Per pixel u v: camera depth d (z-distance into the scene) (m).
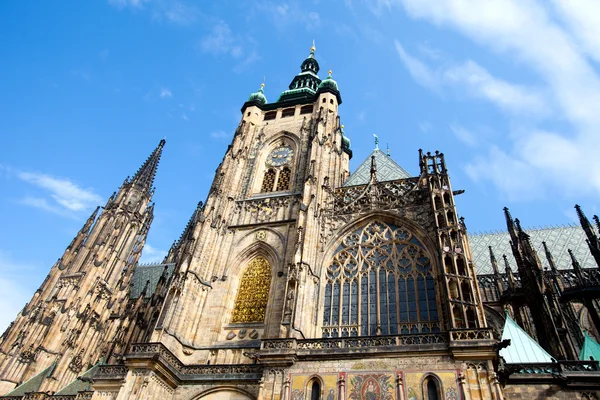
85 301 128.12
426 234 68.38
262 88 115.88
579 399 51.66
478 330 49.84
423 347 49.91
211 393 59.97
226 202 86.38
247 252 78.75
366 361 51.06
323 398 49.28
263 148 99.62
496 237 108.88
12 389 109.62
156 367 58.53
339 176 88.50
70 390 87.19
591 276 86.50
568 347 60.12
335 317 64.81
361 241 72.94
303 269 66.38
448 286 57.38
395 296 64.50
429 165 76.50
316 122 95.31
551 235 105.69
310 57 140.38
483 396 45.03
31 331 121.62
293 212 81.81
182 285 70.06
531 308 69.06
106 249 145.25
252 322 69.12
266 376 52.97
